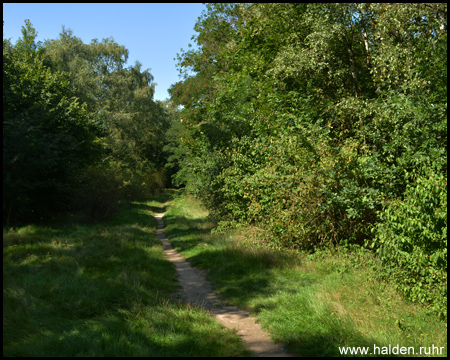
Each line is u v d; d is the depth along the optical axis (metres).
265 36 15.69
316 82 13.38
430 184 5.38
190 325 5.21
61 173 16.31
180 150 28.64
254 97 16.61
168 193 43.50
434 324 4.99
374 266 6.60
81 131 21.20
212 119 17.08
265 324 5.49
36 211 16.12
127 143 43.69
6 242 9.43
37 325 4.54
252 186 10.52
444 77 8.94
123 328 4.71
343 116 11.30
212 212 16.55
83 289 6.18
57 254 8.73
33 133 14.28
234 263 9.02
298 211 9.02
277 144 10.61
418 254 5.52
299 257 9.00
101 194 17.75
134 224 17.20
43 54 25.81
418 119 8.41
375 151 10.22
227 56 18.73
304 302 6.11
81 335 4.29
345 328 4.94
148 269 8.41
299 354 4.48
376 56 10.65
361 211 8.49
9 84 14.62
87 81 36.75
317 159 9.65
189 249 11.72
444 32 9.28
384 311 5.37
